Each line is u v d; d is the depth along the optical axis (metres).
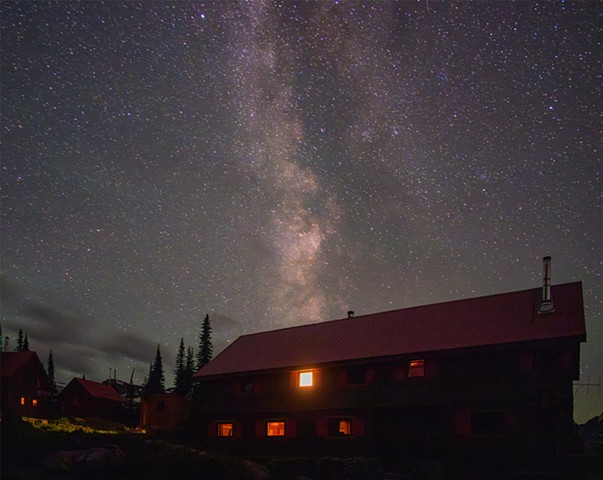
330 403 30.72
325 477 23.83
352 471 24.16
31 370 56.38
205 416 35.75
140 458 20.22
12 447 20.88
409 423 28.06
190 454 21.44
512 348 25.77
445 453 26.47
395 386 28.84
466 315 30.31
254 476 20.45
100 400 61.56
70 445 21.67
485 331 27.86
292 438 31.61
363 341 32.09
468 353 26.83
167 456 20.67
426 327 30.72
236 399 34.66
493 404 25.75
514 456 24.59
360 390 29.97
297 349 34.59
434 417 27.38
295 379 32.62
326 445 30.23
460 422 26.41
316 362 31.67
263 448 32.53
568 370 24.44
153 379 79.44
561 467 23.39
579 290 28.17
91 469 19.50
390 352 29.39
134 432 41.66
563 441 23.75
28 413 55.09
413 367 28.77
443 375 27.53
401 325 32.19
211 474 19.88
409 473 26.09
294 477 23.11
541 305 27.67
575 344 24.55
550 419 24.31
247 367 34.75
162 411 47.28
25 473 18.91
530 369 25.30
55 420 42.75
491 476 24.67
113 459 20.25
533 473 23.80
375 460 25.11
